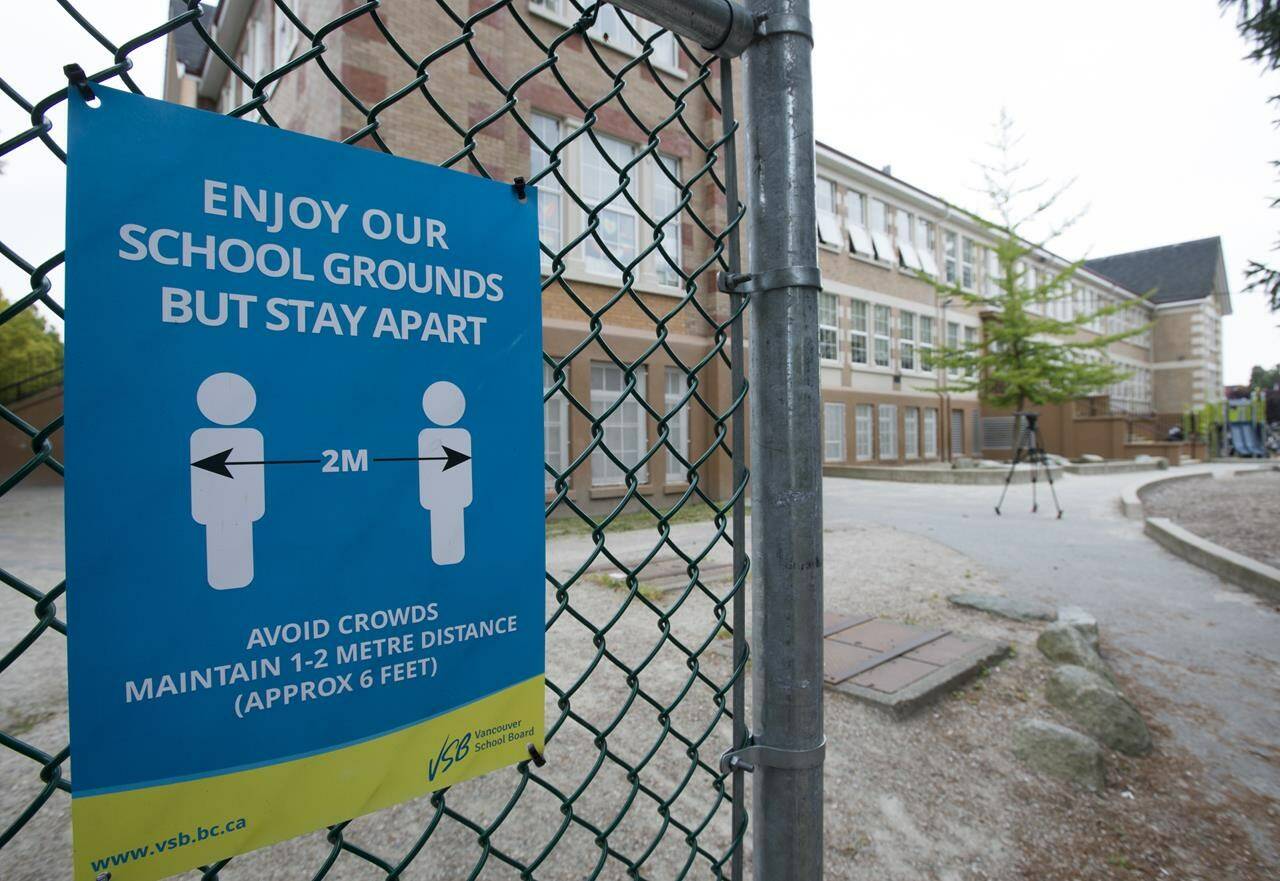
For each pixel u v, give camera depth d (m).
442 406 0.89
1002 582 5.89
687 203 1.20
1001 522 9.59
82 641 0.67
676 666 3.82
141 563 0.70
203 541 0.73
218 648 0.74
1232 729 3.21
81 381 0.67
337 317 0.82
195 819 0.74
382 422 0.84
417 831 2.29
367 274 0.84
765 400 1.10
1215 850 2.37
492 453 0.94
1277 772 2.85
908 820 2.47
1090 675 3.40
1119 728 3.05
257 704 0.77
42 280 0.68
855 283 21.05
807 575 1.10
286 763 0.79
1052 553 7.21
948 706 3.34
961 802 2.58
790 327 1.09
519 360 0.97
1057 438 26.45
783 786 1.10
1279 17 5.76
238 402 0.75
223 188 0.75
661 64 11.35
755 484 1.12
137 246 0.70
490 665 0.94
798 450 1.09
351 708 0.83
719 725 3.14
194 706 0.73
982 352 23.05
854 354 21.30
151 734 0.71
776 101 1.10
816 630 1.11
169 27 0.72
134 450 0.69
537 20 9.98
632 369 1.14
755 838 1.14
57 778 0.68
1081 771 2.74
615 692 3.46
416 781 0.88
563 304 10.25
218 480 0.74
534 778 1.01
